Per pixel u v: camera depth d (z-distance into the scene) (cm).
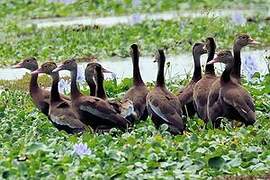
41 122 1792
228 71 1719
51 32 3122
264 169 1447
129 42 2905
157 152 1506
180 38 2905
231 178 1411
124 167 1427
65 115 1720
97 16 3572
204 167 1454
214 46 1864
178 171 1428
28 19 3562
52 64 1789
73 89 1745
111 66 2572
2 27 3306
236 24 3000
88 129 1708
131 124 1730
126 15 3562
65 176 1381
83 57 2736
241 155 1502
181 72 2423
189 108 1802
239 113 1678
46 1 3759
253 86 2027
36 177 1397
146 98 1752
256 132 1631
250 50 2717
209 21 3019
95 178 1388
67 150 1533
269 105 1856
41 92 1864
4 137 1680
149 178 1389
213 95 1719
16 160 1484
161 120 1695
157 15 3488
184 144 1540
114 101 1762
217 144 1561
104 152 1496
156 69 2484
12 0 3788
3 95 2105
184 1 3653
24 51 2845
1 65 2681
